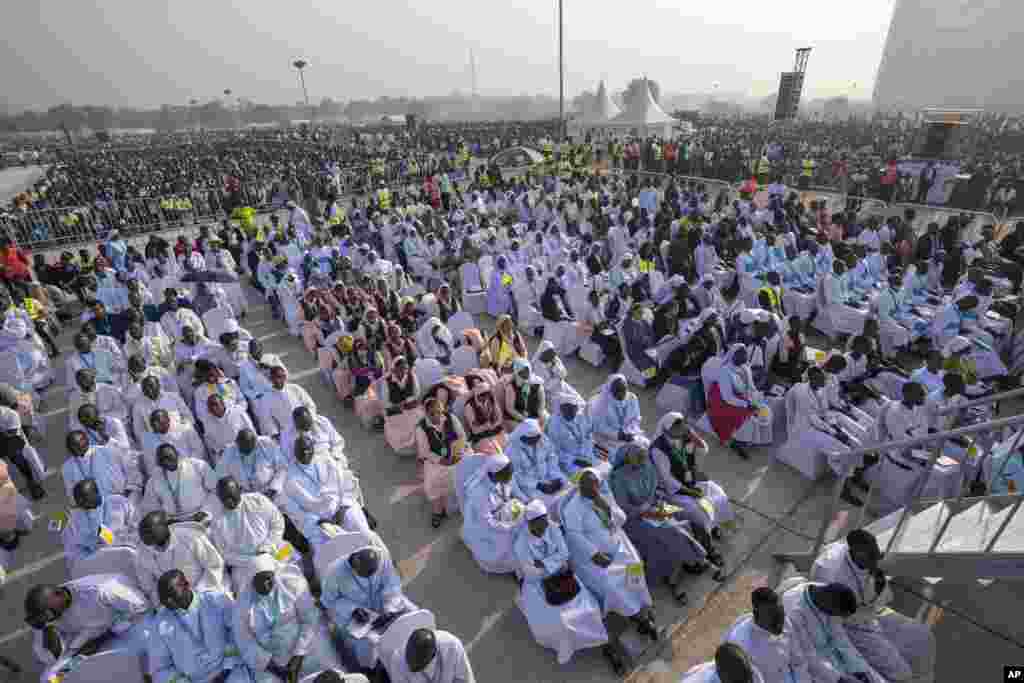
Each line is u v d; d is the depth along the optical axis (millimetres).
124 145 72438
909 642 4059
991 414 6711
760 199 18891
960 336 7828
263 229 16125
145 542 4332
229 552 4887
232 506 4844
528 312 10750
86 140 97938
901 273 11055
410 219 16703
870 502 6016
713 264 12336
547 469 5797
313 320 9945
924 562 4016
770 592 3498
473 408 6605
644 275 10812
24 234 17797
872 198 19188
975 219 16312
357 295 10219
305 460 5531
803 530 5711
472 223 15617
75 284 13039
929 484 5613
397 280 12031
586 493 4742
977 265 10953
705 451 5652
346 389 8453
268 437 6078
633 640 4590
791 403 6570
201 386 6855
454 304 10266
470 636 4766
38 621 3914
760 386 7527
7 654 4836
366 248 13969
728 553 5461
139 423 6484
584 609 4328
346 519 5457
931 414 5953
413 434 7117
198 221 21969
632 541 5098
